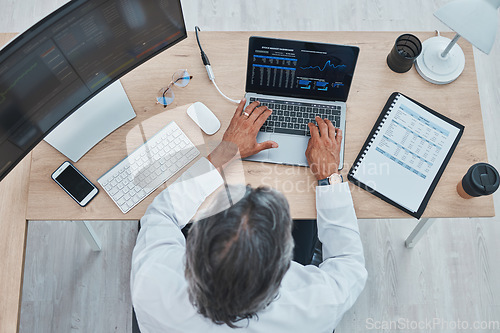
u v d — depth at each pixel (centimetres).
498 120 225
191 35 148
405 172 136
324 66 133
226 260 75
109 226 204
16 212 131
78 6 105
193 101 142
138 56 133
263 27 237
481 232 209
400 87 145
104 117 138
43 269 197
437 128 141
